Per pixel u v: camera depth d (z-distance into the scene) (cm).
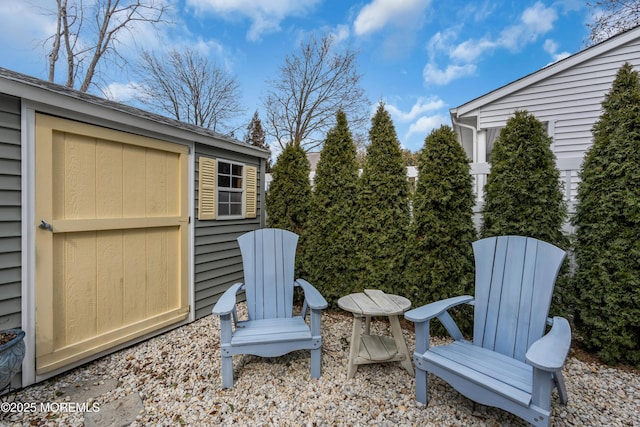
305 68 1370
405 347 219
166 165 297
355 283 338
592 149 244
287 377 218
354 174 348
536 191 248
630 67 236
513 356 189
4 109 188
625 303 223
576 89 478
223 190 376
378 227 322
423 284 287
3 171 188
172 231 306
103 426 169
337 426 169
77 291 226
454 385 165
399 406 185
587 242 242
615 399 190
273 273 267
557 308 249
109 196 246
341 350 262
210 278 354
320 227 356
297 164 387
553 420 171
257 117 1656
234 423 172
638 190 217
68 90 243
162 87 1225
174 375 221
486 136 597
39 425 169
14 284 194
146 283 279
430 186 283
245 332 216
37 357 203
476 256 217
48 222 208
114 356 248
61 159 216
